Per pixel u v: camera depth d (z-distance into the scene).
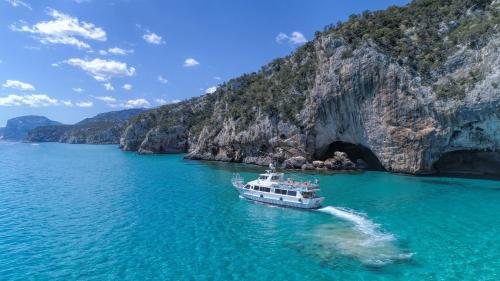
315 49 83.94
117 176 65.50
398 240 27.44
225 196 44.28
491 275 21.16
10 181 60.97
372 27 73.31
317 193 45.03
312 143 74.12
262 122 81.44
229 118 94.12
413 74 62.38
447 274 21.39
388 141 63.28
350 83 66.81
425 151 59.22
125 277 21.47
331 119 70.88
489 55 55.31
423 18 71.31
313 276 21.38
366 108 65.69
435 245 26.27
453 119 56.19
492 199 41.22
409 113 60.72
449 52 62.09
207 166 78.94
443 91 57.78
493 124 53.34
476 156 61.56
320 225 31.59
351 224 31.83
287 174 61.56
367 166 70.56
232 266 22.91
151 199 43.06
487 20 61.03
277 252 25.20
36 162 100.75
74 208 38.91
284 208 37.94
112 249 26.06
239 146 88.06
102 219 34.12
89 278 21.38
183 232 29.83
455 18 67.56
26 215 36.03
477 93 53.88
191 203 40.47
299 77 83.50
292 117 77.00
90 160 105.50
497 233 28.78
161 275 21.69
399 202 40.06
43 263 23.64
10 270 22.59
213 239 28.03
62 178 64.25
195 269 22.50
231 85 125.81
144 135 156.62
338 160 70.31
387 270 22.09
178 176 63.19
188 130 140.62
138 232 29.95
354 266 22.75
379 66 63.91
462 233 28.91
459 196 43.00
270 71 114.88
